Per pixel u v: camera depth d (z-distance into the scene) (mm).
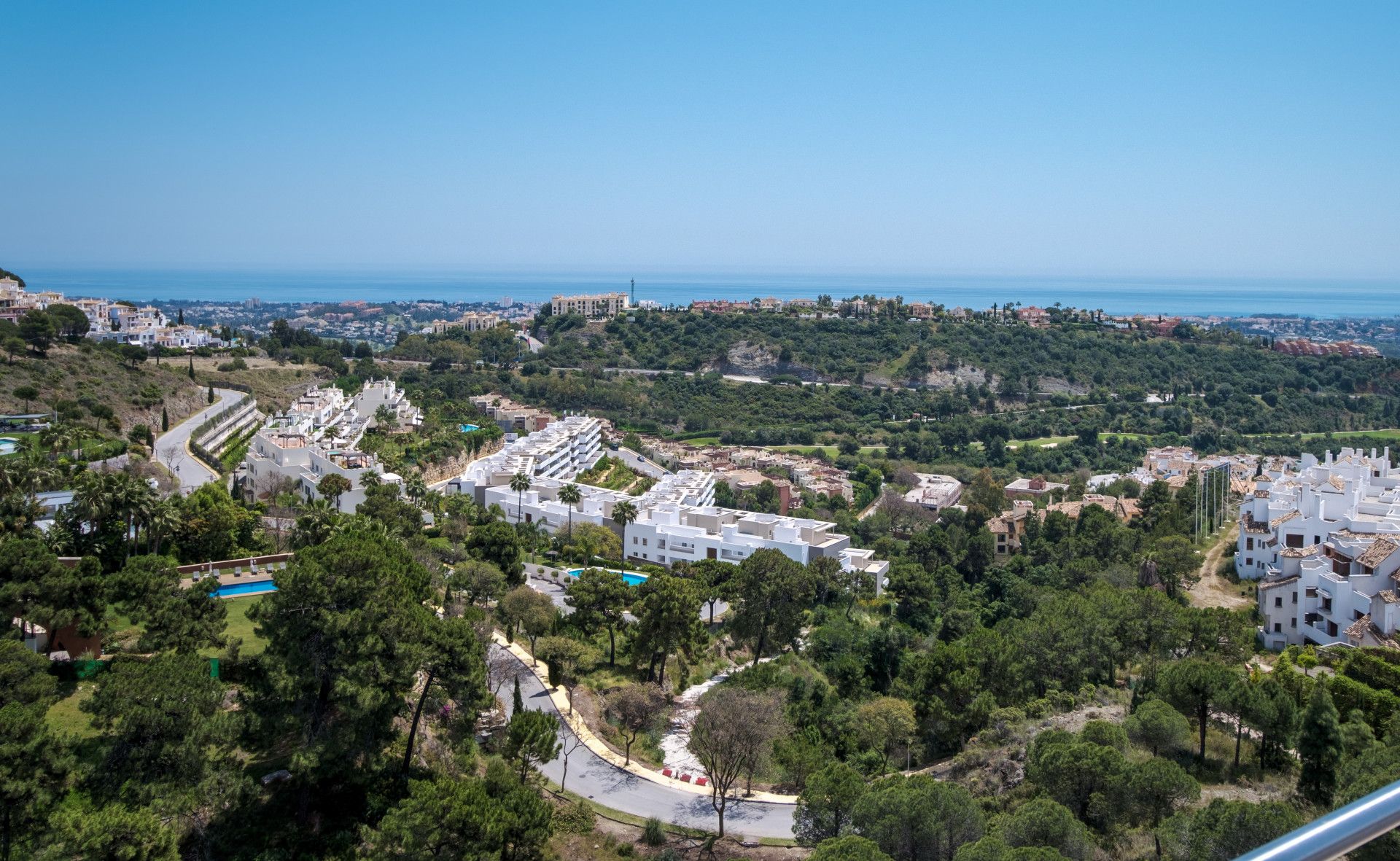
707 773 79312
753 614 114312
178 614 77438
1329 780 65000
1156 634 98062
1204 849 50781
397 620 68562
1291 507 138000
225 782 60375
